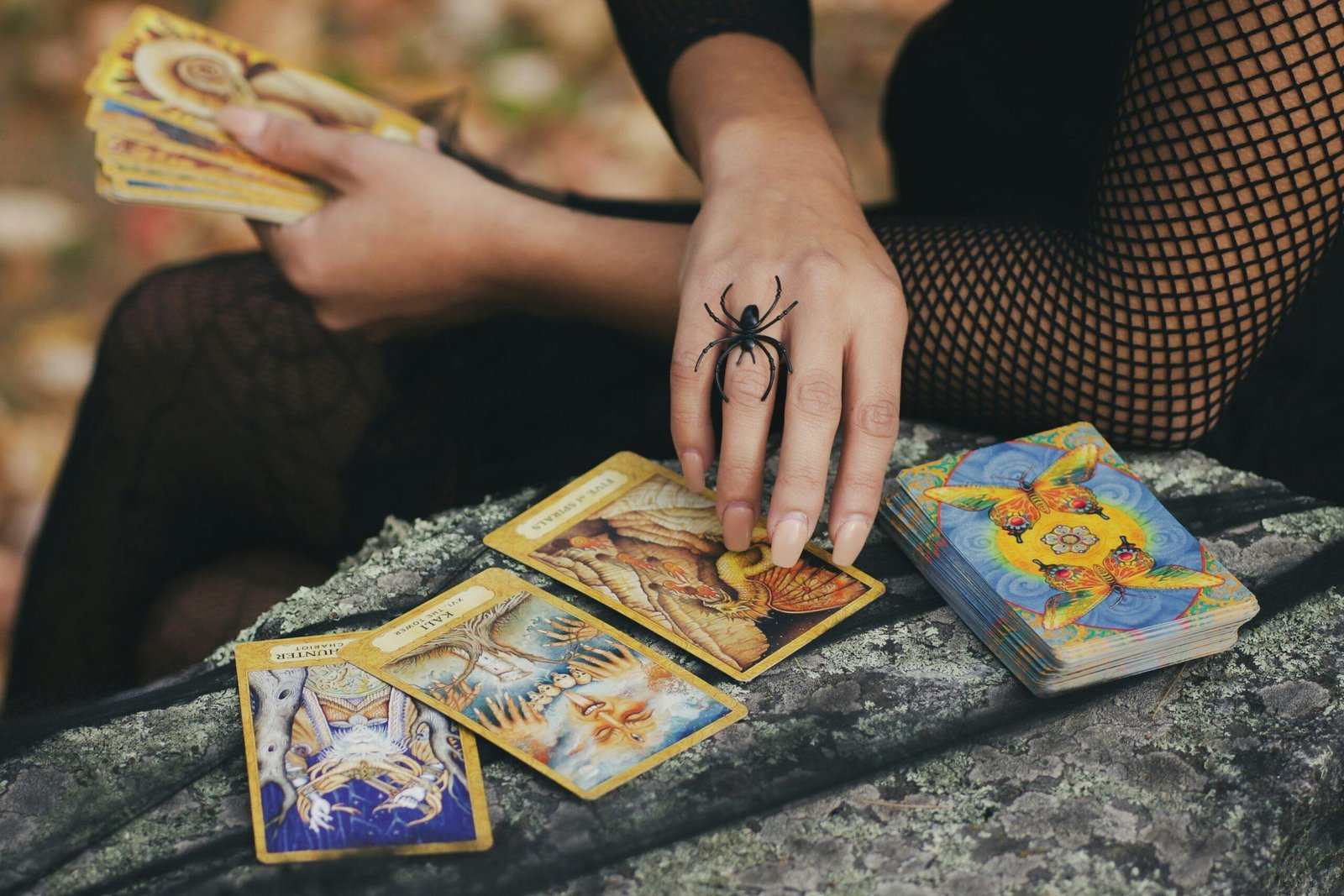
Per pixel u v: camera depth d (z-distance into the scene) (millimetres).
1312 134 1195
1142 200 1259
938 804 1030
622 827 1012
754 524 1172
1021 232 1412
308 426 1742
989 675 1150
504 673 1135
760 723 1101
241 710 1101
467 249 1603
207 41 1885
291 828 1003
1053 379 1364
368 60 3482
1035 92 1629
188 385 1811
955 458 1311
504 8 3627
